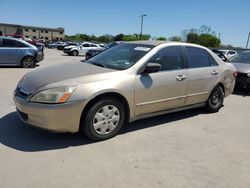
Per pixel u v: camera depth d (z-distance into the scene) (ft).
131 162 11.39
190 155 12.40
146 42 16.33
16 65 40.22
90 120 12.61
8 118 15.70
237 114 19.54
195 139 14.33
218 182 10.32
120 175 10.36
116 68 14.08
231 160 12.17
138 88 13.83
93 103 12.61
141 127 15.55
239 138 14.85
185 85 16.26
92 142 13.05
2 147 12.09
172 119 17.39
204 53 18.16
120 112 13.60
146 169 10.91
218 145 13.74
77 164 10.98
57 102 11.67
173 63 15.80
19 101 12.37
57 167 10.67
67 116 11.92
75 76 12.69
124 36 238.68
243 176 10.85
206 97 18.29
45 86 11.91
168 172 10.79
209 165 11.58
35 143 12.65
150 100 14.58
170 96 15.57
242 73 26.17
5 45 38.99
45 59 64.28
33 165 10.72
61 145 12.57
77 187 9.48
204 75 17.51
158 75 14.73
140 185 9.80
